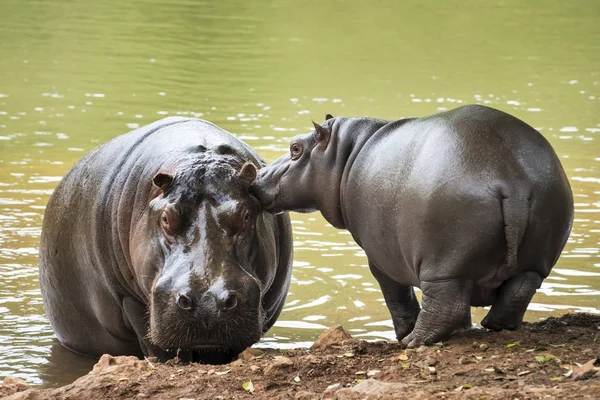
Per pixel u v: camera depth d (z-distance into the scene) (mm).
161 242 20109
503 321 19000
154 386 17625
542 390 15289
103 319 23688
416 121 19797
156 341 19219
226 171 20672
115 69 63188
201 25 81562
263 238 21328
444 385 16266
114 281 22719
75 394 17703
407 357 18062
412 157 19000
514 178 18047
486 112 19125
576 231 32875
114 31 77125
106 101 53750
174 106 52812
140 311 22516
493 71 66750
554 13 94125
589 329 20000
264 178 21594
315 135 21250
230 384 17547
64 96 54688
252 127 47469
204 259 19312
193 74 62438
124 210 21922
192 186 20172
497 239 18047
